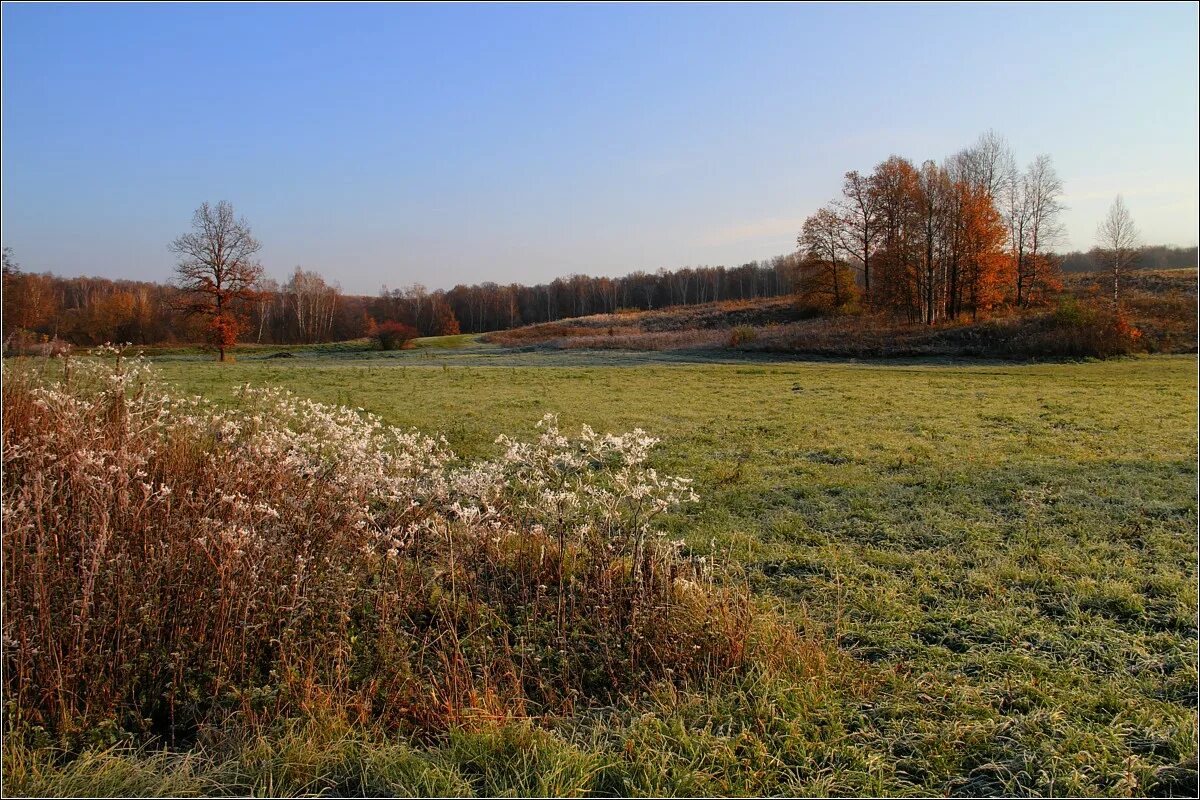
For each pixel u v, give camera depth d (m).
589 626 5.04
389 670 4.48
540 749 3.84
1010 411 18.44
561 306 125.56
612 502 6.03
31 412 6.62
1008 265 54.84
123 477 4.75
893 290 56.31
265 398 9.41
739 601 5.55
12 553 4.29
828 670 4.89
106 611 4.20
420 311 107.00
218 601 4.48
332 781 3.60
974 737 4.17
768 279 124.75
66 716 3.79
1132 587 6.49
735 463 11.99
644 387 25.80
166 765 3.66
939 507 9.05
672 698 4.39
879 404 20.19
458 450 12.54
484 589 5.60
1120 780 3.78
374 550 5.47
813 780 3.74
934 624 5.82
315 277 90.12
